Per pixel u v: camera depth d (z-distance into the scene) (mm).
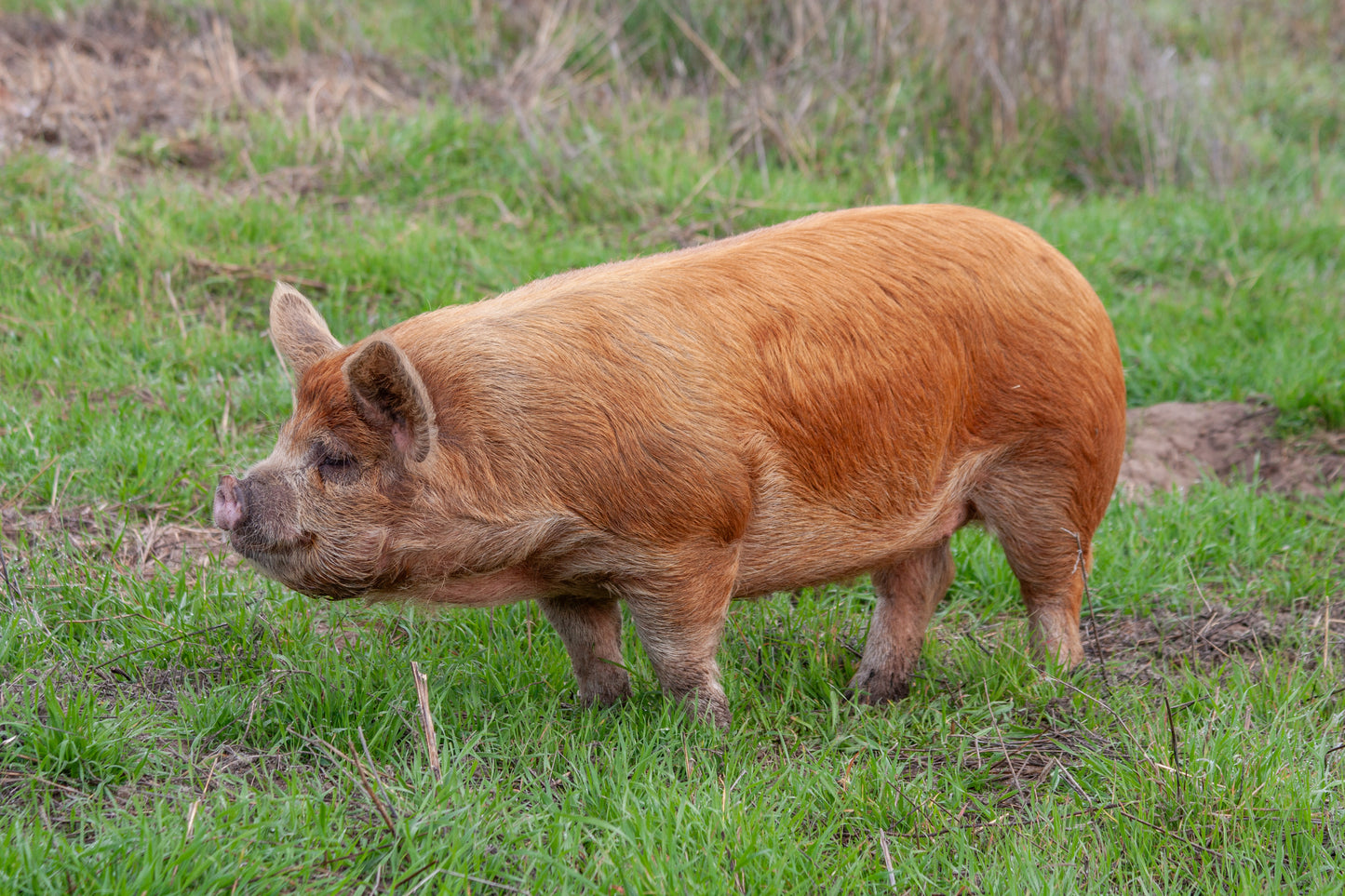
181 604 7305
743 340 6266
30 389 9625
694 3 17234
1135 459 10680
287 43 16891
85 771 5703
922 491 6801
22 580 7320
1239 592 8797
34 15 16359
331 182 13281
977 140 16125
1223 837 5711
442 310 6316
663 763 6207
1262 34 23406
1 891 4695
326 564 5852
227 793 5742
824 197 13906
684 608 6215
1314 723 6848
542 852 5277
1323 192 16516
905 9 16797
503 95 15438
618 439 5938
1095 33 16922
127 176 12898
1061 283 7070
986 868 5535
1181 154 16562
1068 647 7535
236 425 9477
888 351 6539
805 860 5461
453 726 6453
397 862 5203
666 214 13383
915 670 7613
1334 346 11898
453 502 5828
